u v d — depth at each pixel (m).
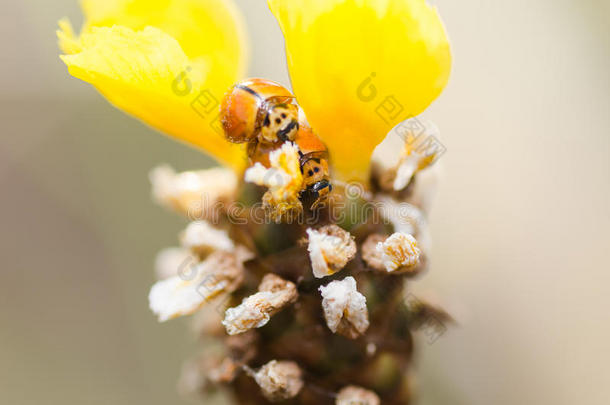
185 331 0.16
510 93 0.16
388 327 0.13
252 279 0.12
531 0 0.16
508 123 0.16
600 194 0.15
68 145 0.16
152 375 0.16
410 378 0.13
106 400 0.16
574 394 0.15
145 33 0.12
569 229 0.15
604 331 0.15
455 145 0.16
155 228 0.16
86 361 0.16
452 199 0.15
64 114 0.16
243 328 0.12
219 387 0.13
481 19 0.16
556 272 0.15
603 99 0.15
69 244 0.16
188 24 0.12
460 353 0.15
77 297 0.16
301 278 0.12
